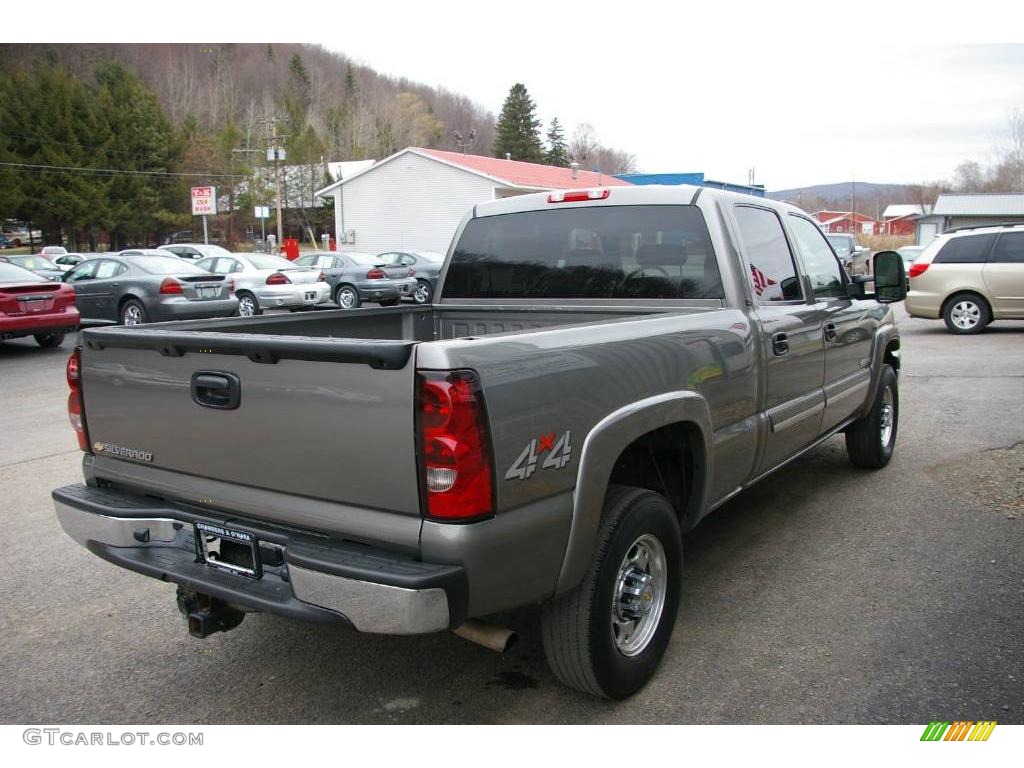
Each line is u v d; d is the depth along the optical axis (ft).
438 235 134.62
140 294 44.98
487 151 398.01
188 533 9.81
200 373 9.25
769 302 13.82
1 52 290.97
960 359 36.68
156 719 10.14
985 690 10.32
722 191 13.48
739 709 10.02
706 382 11.34
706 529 16.17
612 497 9.96
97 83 270.46
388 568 7.79
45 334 42.04
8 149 207.31
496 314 15.28
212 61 364.79
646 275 13.64
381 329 15.05
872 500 17.69
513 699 10.41
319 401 8.30
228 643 12.08
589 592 9.40
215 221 265.75
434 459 7.69
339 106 351.87
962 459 20.57
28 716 10.23
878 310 18.99
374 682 10.91
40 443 23.80
